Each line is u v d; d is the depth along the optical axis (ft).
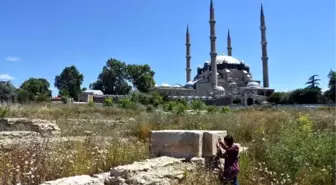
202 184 24.25
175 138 27.76
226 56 505.25
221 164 28.35
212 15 418.72
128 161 27.86
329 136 36.73
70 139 46.01
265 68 434.30
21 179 21.80
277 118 70.90
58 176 23.20
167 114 83.20
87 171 25.29
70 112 127.54
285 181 28.32
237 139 50.44
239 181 27.73
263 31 439.22
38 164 23.73
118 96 370.32
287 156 31.55
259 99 394.73
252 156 34.12
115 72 447.83
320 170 29.53
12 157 26.13
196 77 522.47
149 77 451.53
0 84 251.39
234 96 397.39
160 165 23.70
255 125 57.57
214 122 63.00
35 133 51.16
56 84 444.96
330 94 357.00
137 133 59.47
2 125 55.98
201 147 27.40
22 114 93.61
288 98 362.12
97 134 55.67
